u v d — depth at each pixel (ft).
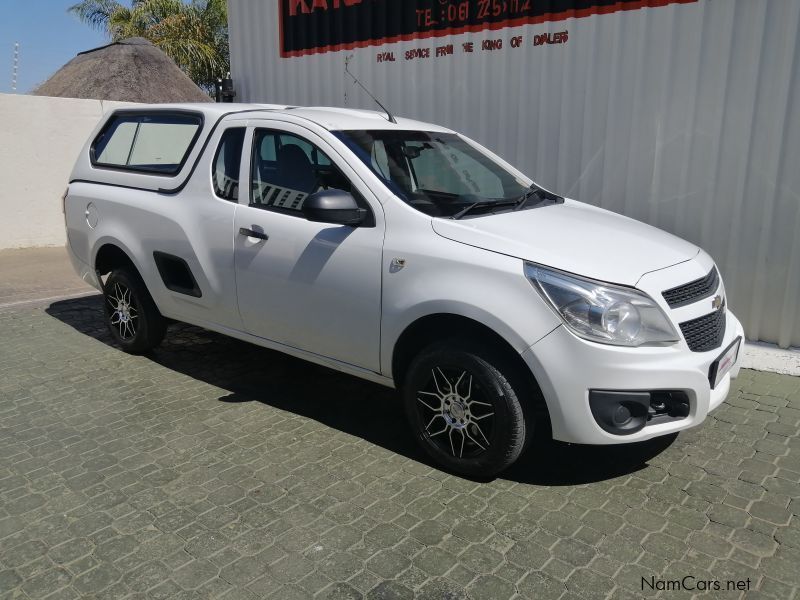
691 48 17.19
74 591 8.77
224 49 59.62
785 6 15.71
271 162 13.65
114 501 10.80
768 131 16.44
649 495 11.01
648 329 10.30
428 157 13.88
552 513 10.50
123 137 17.15
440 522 10.27
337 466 11.93
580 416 10.25
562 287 10.17
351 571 9.16
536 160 20.45
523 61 20.20
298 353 13.61
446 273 10.95
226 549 9.61
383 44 23.62
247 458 12.19
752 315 17.48
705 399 10.73
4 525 10.14
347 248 12.11
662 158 18.13
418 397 11.71
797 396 14.97
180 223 14.85
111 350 17.94
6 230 31.30
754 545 9.73
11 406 14.34
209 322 15.11
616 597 8.69
